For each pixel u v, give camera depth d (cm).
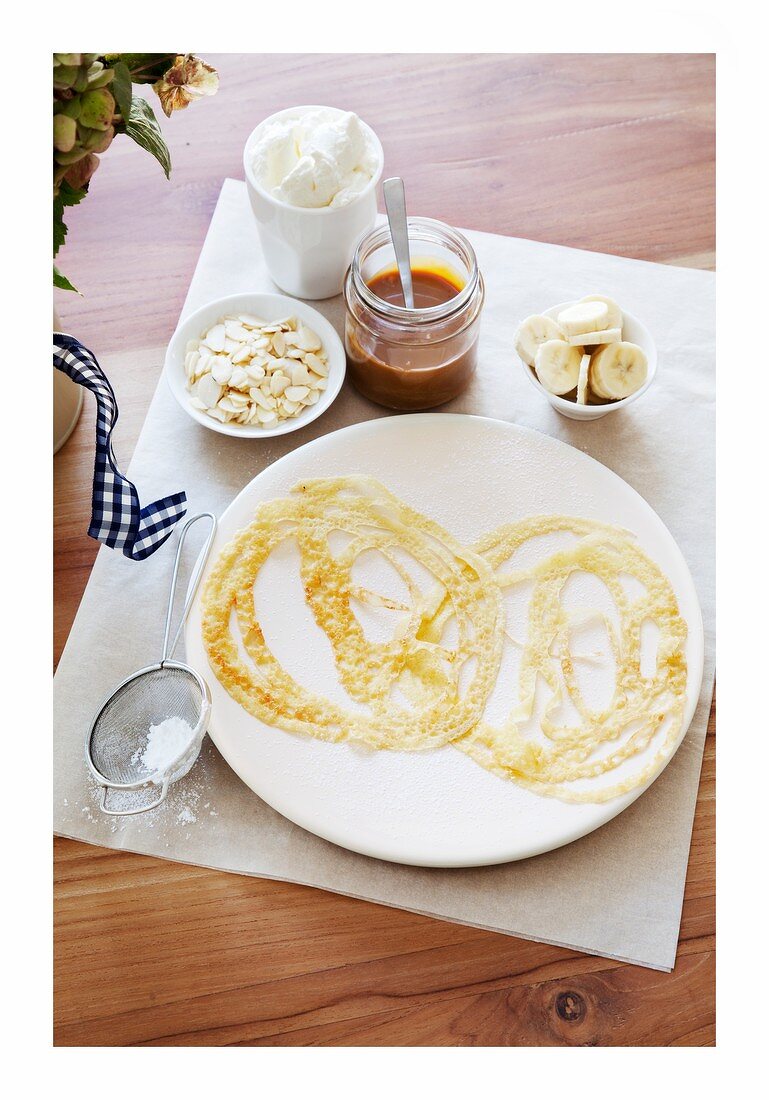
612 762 70
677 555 75
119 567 75
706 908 70
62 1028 68
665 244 85
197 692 71
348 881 69
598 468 76
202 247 84
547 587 74
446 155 87
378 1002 68
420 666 72
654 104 89
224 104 87
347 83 88
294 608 73
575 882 70
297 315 79
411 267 79
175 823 70
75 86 64
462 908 69
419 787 70
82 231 83
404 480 76
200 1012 68
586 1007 68
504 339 82
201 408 77
